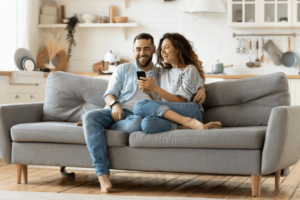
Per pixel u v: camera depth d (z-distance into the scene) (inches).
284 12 176.4
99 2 201.8
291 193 87.5
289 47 186.9
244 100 101.6
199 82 100.5
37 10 197.6
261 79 100.0
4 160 98.2
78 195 83.4
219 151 82.9
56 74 115.3
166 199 78.8
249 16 177.9
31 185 96.8
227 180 104.6
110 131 89.9
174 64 104.0
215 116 103.4
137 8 198.5
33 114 108.5
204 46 193.6
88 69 202.4
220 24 192.7
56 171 117.0
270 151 78.7
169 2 195.8
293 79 167.2
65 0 203.8
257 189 83.8
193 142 83.0
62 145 93.7
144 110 90.8
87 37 202.4
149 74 104.0
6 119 97.9
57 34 199.3
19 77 152.8
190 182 101.7
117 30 200.2
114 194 85.8
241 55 191.9
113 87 101.1
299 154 91.1
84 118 89.8
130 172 116.5
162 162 86.4
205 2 177.6
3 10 167.2
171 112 89.7
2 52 166.6
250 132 80.0
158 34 196.9
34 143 95.9
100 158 87.7
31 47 188.5
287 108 79.3
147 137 86.4
